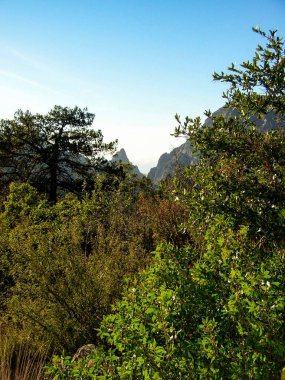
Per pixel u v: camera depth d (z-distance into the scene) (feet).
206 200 9.62
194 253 10.87
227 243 9.69
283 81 8.45
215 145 9.52
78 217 25.61
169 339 7.50
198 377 7.20
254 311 7.07
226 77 9.16
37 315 17.42
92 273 18.39
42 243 18.62
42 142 70.95
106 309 17.44
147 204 32.24
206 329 7.24
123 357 8.17
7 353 14.87
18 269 18.31
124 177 67.10
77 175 77.36
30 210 31.24
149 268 11.23
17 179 71.72
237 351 7.22
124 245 22.82
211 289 8.98
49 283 17.70
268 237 9.11
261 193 9.13
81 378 8.07
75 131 73.15
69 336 16.98
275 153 9.15
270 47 8.59
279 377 6.59
